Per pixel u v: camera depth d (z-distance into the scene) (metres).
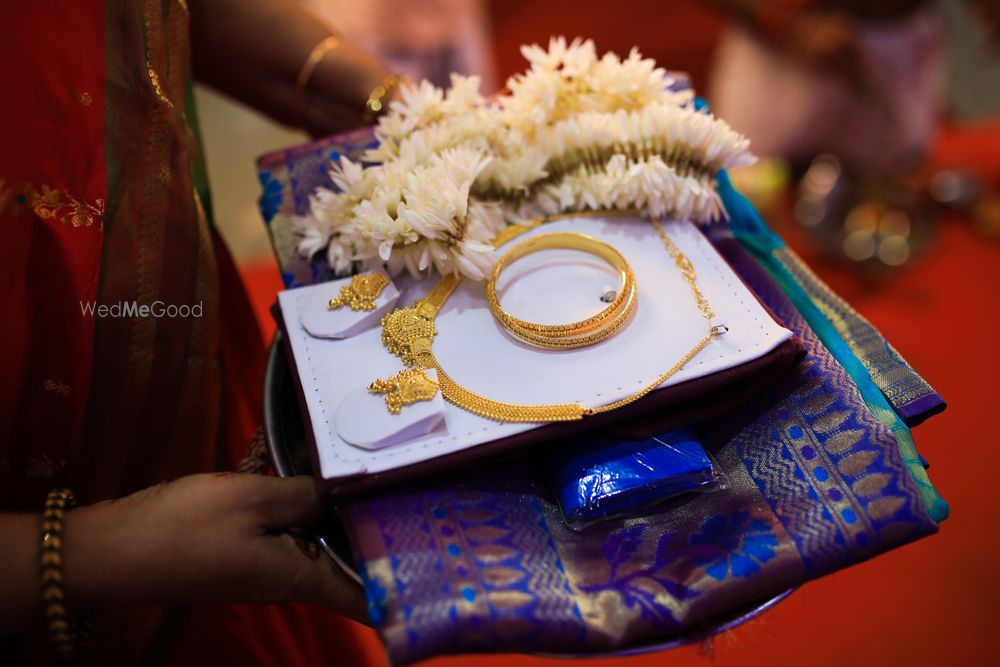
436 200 0.74
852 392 0.71
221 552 0.61
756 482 0.69
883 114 2.01
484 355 0.72
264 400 0.77
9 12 0.61
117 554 0.58
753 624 0.70
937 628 1.36
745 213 0.90
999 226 2.00
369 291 0.76
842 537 0.63
